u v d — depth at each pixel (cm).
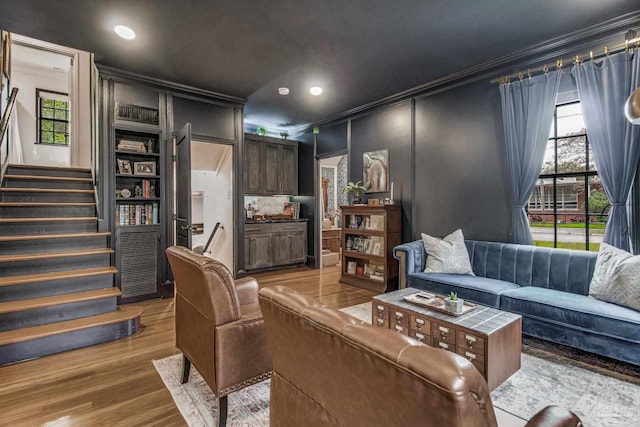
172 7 272
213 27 302
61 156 676
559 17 282
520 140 339
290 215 649
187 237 366
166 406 196
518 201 341
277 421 125
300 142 666
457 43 329
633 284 236
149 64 379
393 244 453
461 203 400
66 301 292
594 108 290
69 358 257
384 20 289
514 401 200
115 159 402
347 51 346
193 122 458
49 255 327
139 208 420
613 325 223
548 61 332
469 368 70
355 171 544
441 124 421
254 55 356
